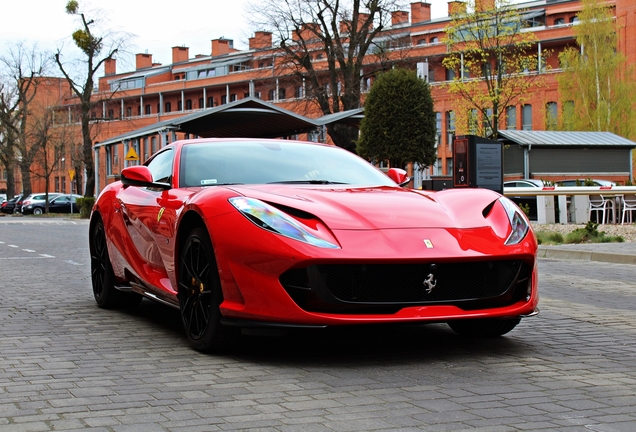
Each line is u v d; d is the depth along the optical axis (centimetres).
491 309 411
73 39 4853
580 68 4831
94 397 340
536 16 6975
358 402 329
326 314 385
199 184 494
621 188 1878
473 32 3562
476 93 3644
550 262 1097
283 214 404
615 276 905
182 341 478
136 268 541
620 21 5491
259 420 302
